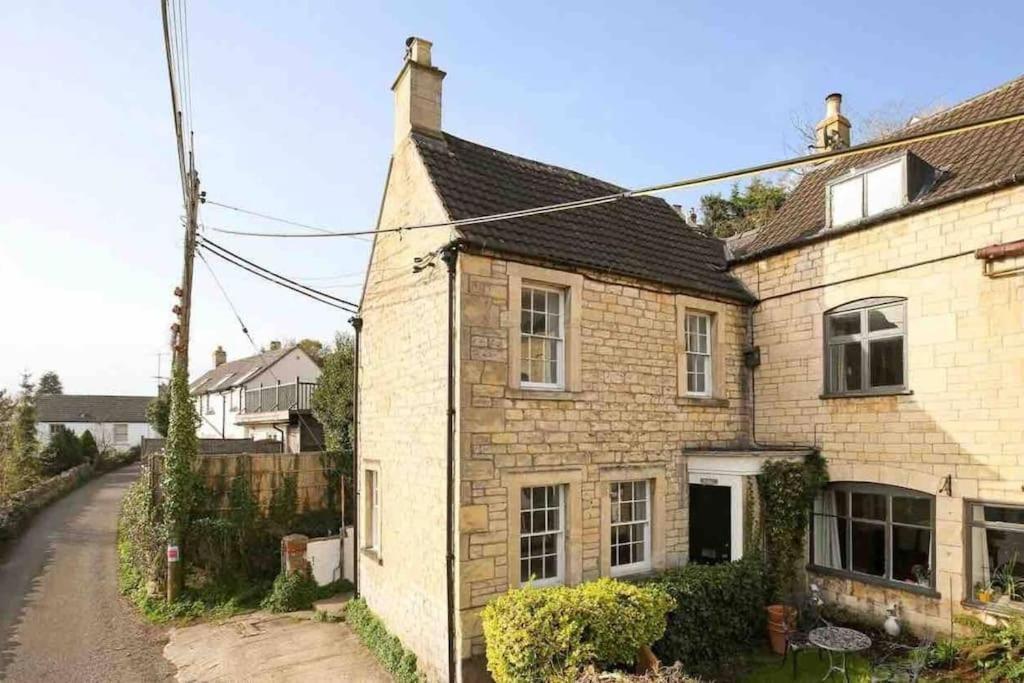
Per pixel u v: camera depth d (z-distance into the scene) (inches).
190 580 504.4
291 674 358.9
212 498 537.3
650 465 408.8
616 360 398.0
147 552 519.5
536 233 382.9
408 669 355.6
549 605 277.6
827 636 314.7
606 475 385.1
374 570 446.9
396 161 442.3
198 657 383.6
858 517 410.9
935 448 366.3
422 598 358.0
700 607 354.3
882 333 399.2
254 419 885.2
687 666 339.9
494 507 334.3
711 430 449.1
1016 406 332.5
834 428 420.5
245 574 523.5
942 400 364.5
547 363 377.1
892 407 388.8
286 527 570.6
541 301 378.3
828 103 594.2
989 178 353.4
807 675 335.0
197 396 1653.5
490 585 328.5
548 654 263.9
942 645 341.4
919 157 395.9
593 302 389.4
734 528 406.0
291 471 582.2
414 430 384.5
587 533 373.1
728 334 469.4
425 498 362.0
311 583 506.9
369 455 476.4
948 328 363.6
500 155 455.2
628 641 288.5
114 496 1020.5
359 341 521.7
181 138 374.9
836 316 428.8
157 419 1328.7
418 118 419.2
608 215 466.3
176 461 504.7
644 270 416.8
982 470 344.8
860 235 412.5
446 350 339.3
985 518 347.3
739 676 336.8
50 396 2030.0
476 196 386.0
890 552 390.3
